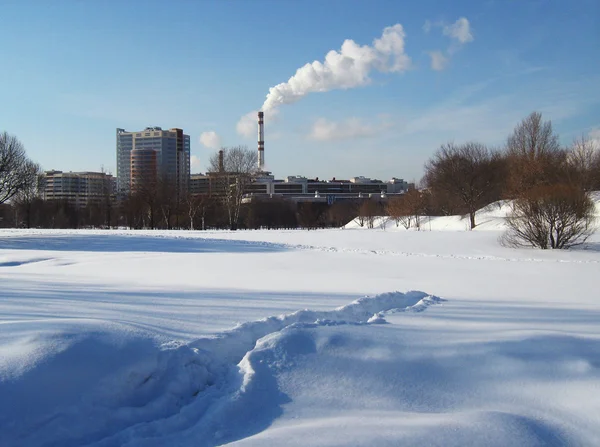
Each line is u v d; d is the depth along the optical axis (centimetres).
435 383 437
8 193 4544
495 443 333
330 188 14388
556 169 3516
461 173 4869
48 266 1650
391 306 784
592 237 2600
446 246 2544
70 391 356
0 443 301
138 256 2036
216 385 428
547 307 816
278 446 322
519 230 2453
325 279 1277
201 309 748
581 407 390
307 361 466
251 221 7138
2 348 395
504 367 462
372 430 346
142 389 390
